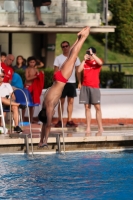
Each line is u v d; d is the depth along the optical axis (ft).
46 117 72.38
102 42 275.18
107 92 105.81
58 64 93.45
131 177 61.57
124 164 68.59
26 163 69.21
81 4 154.92
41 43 162.61
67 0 152.76
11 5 148.77
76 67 93.25
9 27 147.33
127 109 106.93
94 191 55.42
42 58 162.81
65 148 77.87
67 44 92.79
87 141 78.23
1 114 84.12
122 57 269.85
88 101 87.86
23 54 161.38
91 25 155.43
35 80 97.25
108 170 65.10
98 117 88.48
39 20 149.28
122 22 270.67
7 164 68.54
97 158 72.90
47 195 53.88
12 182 59.26
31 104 95.81
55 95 71.92
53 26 150.20
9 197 53.11
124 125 100.83
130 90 107.34
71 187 57.06
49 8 151.53
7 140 75.05
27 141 75.31
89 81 87.40
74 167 66.80
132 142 80.79
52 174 63.00
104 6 157.07
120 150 79.71
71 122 95.20
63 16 152.05
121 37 271.28
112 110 106.42
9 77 94.79
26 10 149.59
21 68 133.08
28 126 96.73
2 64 94.53
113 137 79.30
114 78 145.07
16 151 76.13
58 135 76.79
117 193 54.49
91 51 87.30
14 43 160.35
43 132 74.02
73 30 152.46
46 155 75.15
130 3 270.87
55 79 71.67
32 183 58.80
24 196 53.52
